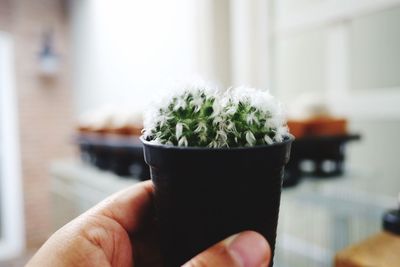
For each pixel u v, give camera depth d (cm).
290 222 64
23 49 103
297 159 42
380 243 29
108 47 98
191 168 13
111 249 17
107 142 54
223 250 13
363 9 50
